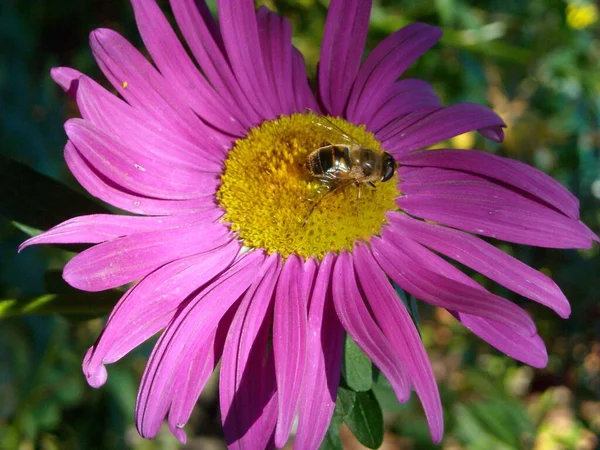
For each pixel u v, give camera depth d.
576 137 0.22
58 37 0.22
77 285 0.10
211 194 0.12
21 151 0.19
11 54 0.20
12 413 0.18
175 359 0.11
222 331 0.11
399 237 0.12
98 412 0.19
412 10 0.20
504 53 0.21
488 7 0.22
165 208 0.12
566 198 0.12
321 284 0.12
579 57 0.22
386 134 0.13
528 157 0.22
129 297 0.11
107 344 0.10
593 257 0.21
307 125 0.13
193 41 0.13
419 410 0.19
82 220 0.11
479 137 0.21
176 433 0.10
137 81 0.12
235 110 0.13
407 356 0.11
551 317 0.21
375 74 0.13
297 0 0.19
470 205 0.12
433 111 0.13
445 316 0.21
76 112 0.22
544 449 0.21
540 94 0.22
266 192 0.12
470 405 0.19
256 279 0.12
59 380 0.19
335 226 0.12
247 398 0.11
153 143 0.12
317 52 0.20
